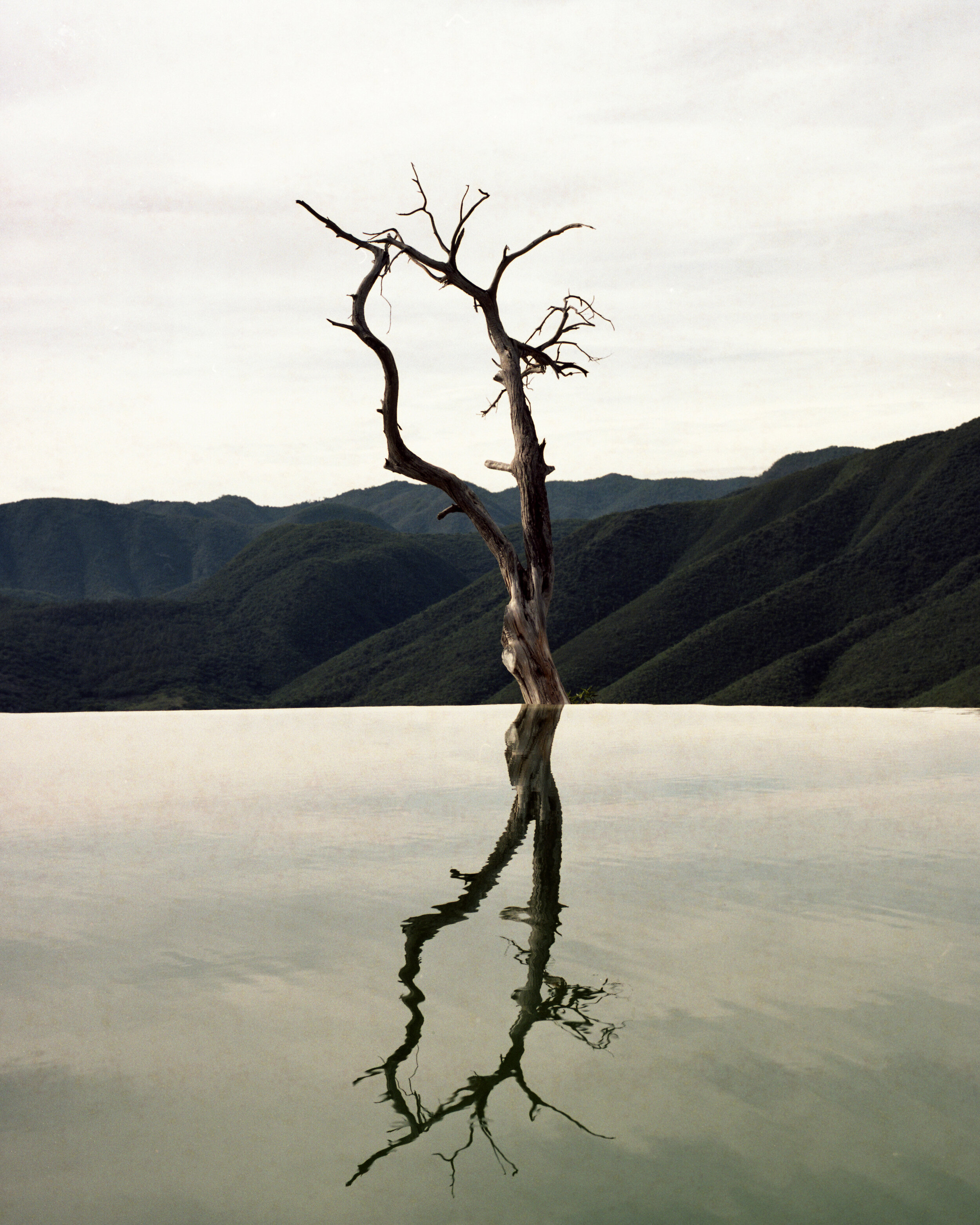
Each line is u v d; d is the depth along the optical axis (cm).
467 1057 189
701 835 409
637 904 298
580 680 8238
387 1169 148
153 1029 203
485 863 358
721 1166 147
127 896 315
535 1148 154
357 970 241
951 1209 137
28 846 398
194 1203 140
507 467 1605
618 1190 142
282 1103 171
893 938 261
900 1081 177
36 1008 216
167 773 643
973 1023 204
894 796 513
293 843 400
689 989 225
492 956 251
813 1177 145
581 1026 202
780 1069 181
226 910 296
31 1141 158
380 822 449
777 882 324
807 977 232
